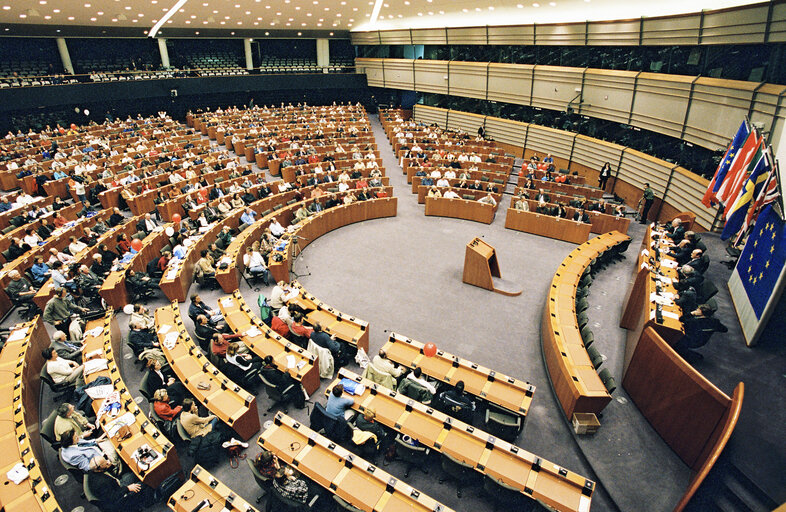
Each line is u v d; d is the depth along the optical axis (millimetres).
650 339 7906
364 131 29734
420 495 5793
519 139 26922
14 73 29672
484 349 10242
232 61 39000
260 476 6055
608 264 14500
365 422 7086
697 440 6863
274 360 8617
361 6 24281
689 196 15773
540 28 22469
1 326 10961
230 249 13398
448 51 30219
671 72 16891
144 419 7098
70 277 11898
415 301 12203
